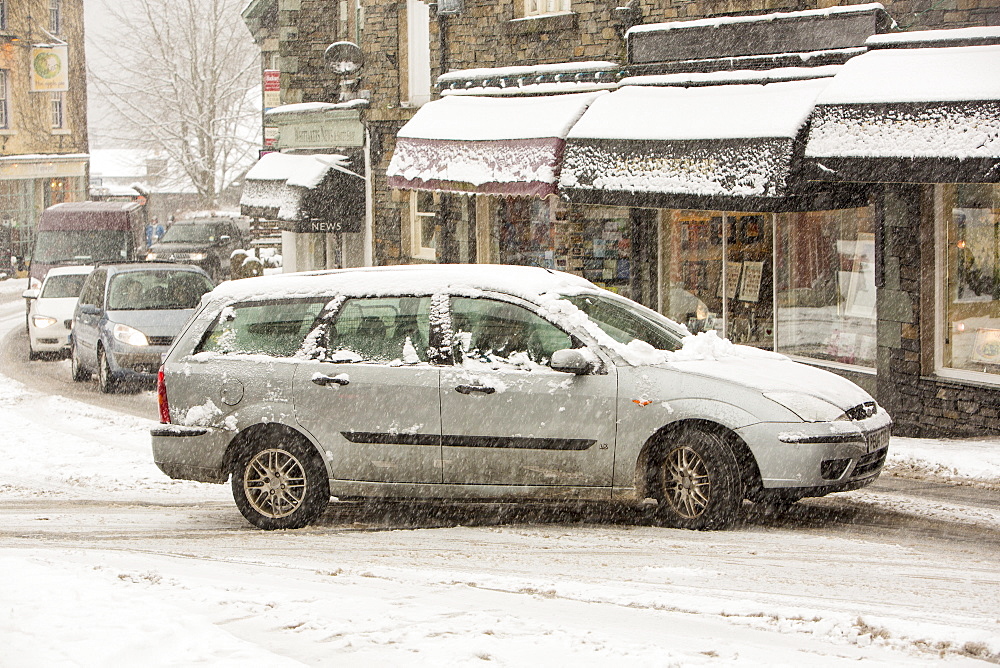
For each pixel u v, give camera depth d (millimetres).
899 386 13562
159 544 8508
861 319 14625
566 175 16625
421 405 8820
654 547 7828
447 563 7465
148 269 20094
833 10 14539
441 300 9078
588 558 7512
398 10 23469
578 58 18719
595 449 8516
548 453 8609
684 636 5238
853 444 8359
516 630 5078
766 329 16062
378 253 24812
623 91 16531
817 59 14625
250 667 4133
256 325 9445
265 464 9227
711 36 15742
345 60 24438
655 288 17828
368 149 25094
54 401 17703
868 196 14172
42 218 31359
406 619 5266
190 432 9289
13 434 14656
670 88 15969
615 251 18453
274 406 9141
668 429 8461
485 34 20375
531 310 8844
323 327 9250
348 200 25328
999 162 11219
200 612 5297
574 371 8461
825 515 8969
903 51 12531
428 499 8953
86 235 31031
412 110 23312
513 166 17594
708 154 14539
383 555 7824
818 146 12719
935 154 11664
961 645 5141
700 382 8445
